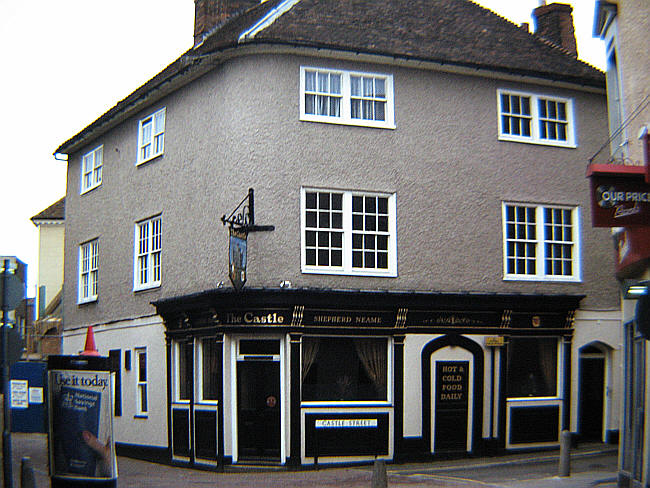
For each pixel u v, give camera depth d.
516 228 22.14
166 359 22.30
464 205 21.39
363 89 20.72
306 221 19.91
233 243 18.39
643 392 13.80
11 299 14.96
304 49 19.97
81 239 28.67
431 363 20.59
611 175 11.87
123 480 17.75
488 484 15.84
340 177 20.17
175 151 22.77
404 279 20.50
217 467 19.23
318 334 19.55
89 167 28.62
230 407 19.34
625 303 14.95
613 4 15.41
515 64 22.34
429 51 21.20
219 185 20.45
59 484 14.23
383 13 22.06
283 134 19.83
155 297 23.34
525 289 21.91
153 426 22.91
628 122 14.78
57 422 14.27
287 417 19.14
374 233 20.41
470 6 24.17
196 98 21.83
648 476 13.10
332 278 19.83
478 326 21.11
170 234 22.78
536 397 21.94
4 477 14.42
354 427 19.70
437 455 20.39
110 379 14.44
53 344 38.91
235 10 24.89
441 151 21.28
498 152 21.97
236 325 19.20
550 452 21.48
